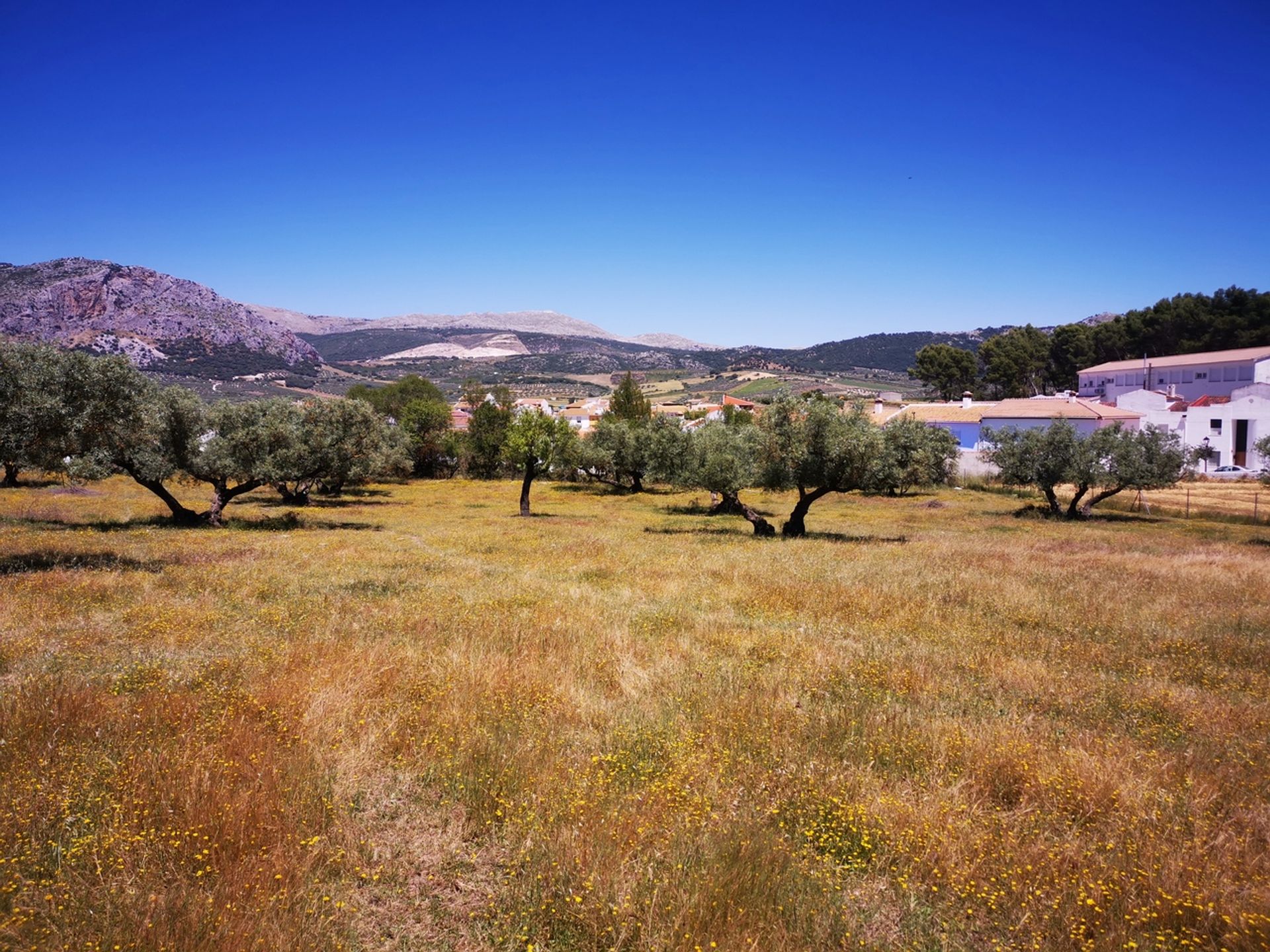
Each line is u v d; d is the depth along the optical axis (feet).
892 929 13.89
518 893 14.39
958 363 333.42
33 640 33.01
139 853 14.83
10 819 15.74
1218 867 15.44
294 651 31.96
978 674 32.12
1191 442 211.61
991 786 20.02
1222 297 276.21
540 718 24.13
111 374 56.54
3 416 51.06
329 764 19.81
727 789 18.94
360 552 71.20
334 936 12.84
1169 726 25.80
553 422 129.49
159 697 24.56
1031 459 123.54
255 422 103.04
